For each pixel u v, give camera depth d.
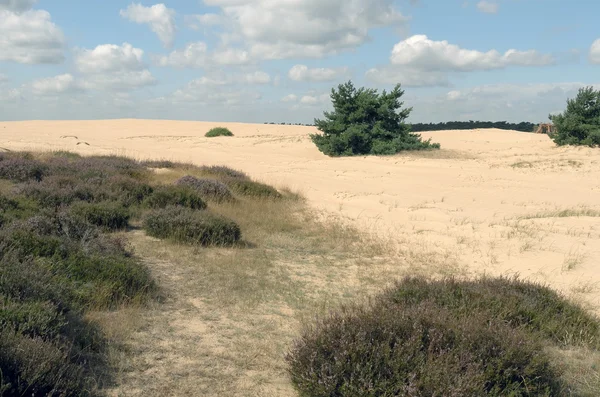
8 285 5.11
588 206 16.92
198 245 9.86
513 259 9.48
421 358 4.12
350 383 3.97
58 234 8.17
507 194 19.33
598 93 31.02
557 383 4.55
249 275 8.23
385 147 29.72
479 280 7.20
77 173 15.39
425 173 24.09
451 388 3.82
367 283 8.23
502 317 5.79
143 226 10.73
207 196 14.62
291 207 15.41
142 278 6.79
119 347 5.06
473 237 11.38
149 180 17.11
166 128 58.12
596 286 7.73
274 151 33.31
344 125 30.61
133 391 4.31
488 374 4.16
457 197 18.58
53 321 4.83
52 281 5.72
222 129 46.62
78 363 4.57
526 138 41.69
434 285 6.65
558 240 10.48
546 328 5.86
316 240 11.48
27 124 59.09
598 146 30.34
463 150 31.91
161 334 5.54
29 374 3.86
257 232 11.76
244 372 4.80
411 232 12.30
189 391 4.40
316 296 7.32
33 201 11.09
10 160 15.65
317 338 4.47
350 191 19.70
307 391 4.15
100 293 6.12
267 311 6.54
